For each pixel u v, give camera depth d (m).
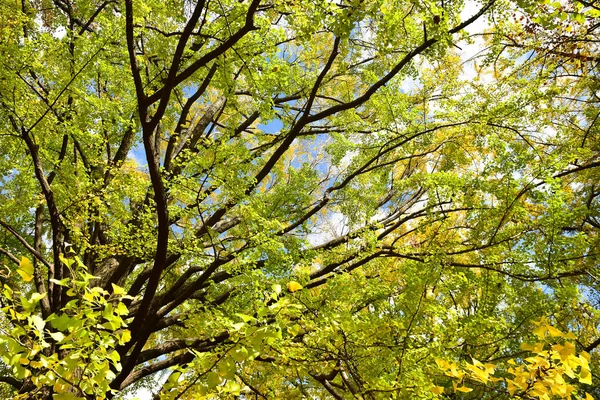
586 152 4.59
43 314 4.50
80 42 4.75
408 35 4.19
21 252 6.85
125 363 4.07
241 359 1.77
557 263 4.41
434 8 3.12
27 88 4.45
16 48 4.20
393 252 4.83
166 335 6.90
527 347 1.67
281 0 3.34
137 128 5.59
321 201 5.86
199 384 1.93
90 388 1.78
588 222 6.13
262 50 4.32
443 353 3.51
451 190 4.67
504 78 5.70
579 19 2.48
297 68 6.29
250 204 4.59
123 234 4.61
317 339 3.43
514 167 4.40
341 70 4.22
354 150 6.46
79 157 6.05
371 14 2.86
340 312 3.60
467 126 5.11
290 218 5.92
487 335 4.31
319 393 5.43
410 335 3.67
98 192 4.74
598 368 4.85
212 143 4.28
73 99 5.04
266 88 4.27
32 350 1.62
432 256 4.31
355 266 4.86
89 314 1.63
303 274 3.84
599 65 6.09
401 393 3.07
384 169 6.30
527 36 5.93
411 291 4.11
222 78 4.22
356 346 3.47
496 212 4.52
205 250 4.76
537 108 5.47
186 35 3.32
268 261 4.32
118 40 5.14
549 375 1.63
